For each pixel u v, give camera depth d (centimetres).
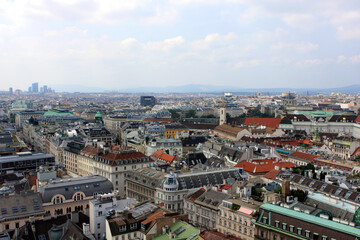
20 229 15562
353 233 11556
